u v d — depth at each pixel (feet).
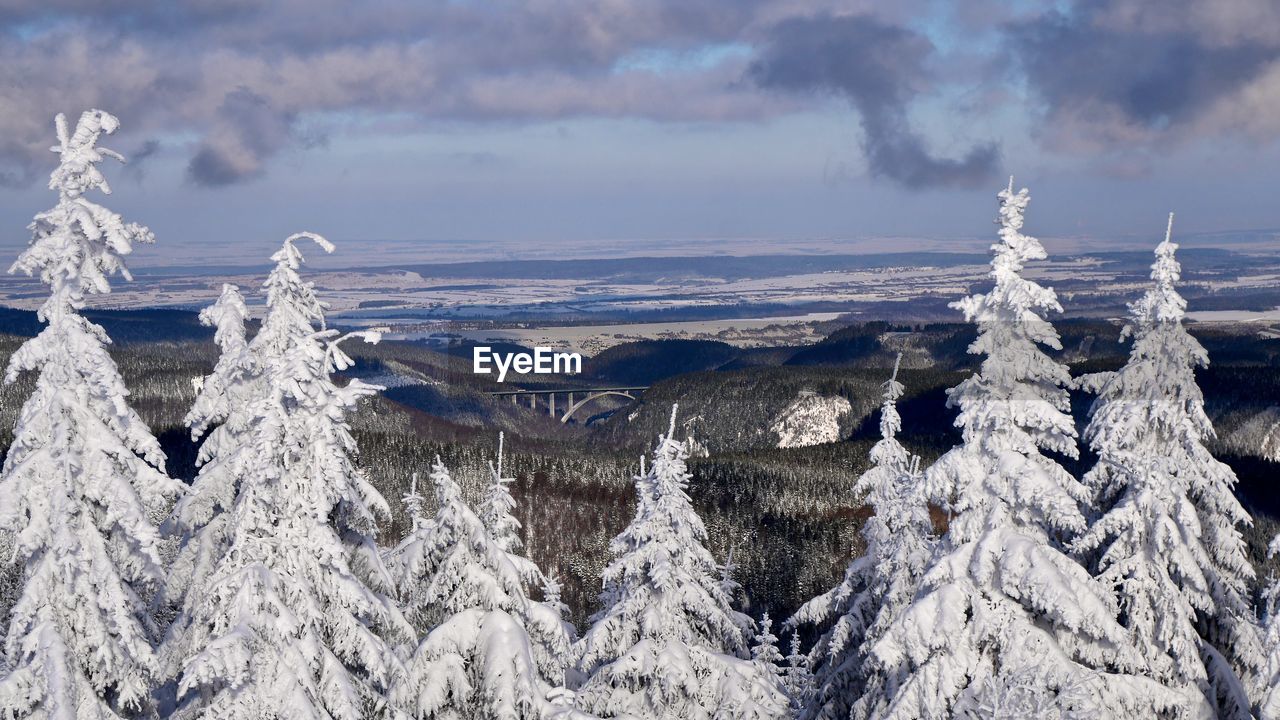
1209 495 86.07
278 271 84.58
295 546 75.77
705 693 106.11
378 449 555.28
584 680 123.65
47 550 72.54
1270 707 78.64
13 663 72.54
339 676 75.10
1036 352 84.07
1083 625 77.46
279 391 74.95
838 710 99.50
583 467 572.92
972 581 81.41
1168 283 86.58
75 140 73.46
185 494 84.84
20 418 75.00
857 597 105.50
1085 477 91.09
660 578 105.81
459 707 83.41
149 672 75.66
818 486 571.69
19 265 73.41
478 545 88.17
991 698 72.95
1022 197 84.48
